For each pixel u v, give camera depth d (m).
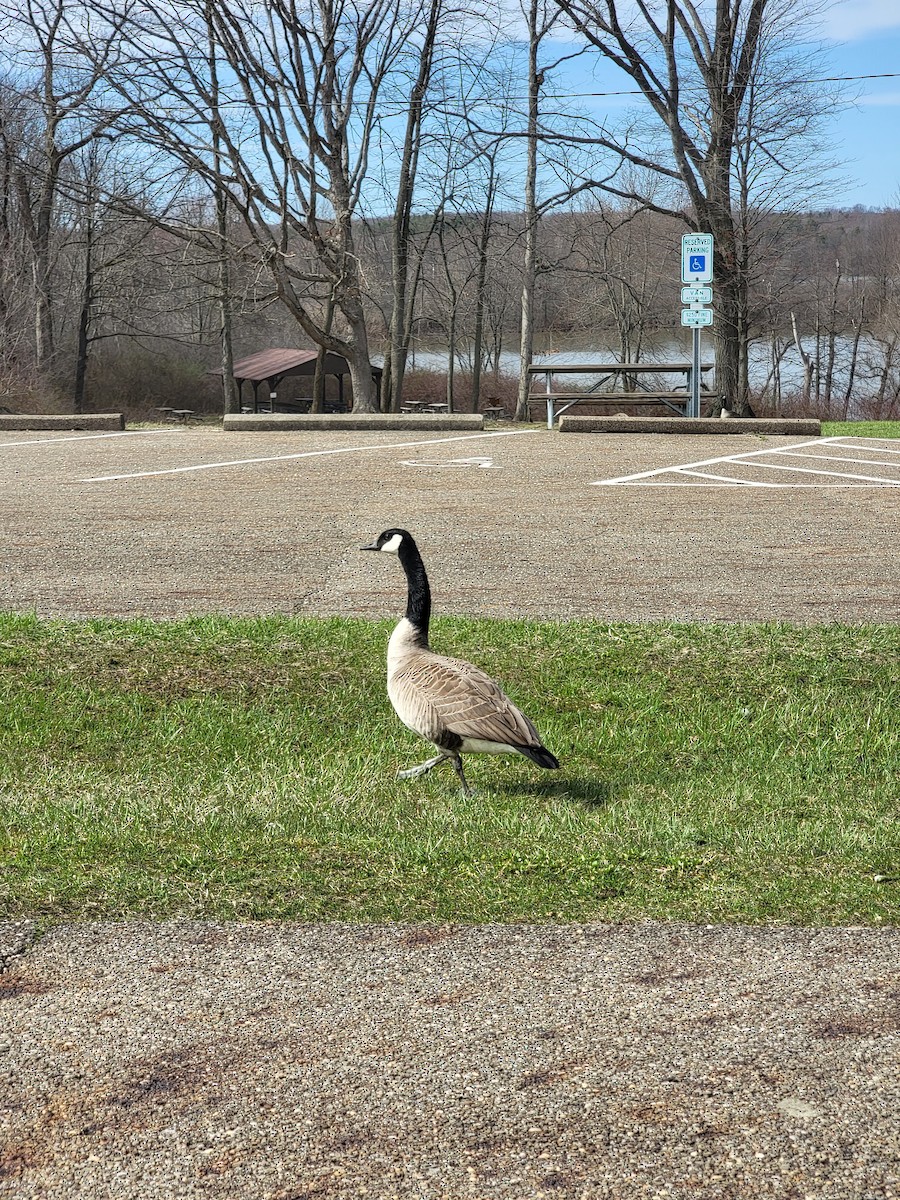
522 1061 3.28
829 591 9.18
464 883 4.57
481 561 10.27
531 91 32.66
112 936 4.09
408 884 4.55
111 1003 3.63
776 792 5.77
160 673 7.33
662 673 7.36
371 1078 3.20
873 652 7.55
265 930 4.14
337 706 6.96
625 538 11.19
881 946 3.98
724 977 3.76
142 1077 3.23
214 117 28.25
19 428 22.12
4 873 4.64
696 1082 3.16
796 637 7.80
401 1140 2.94
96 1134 2.99
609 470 15.80
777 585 9.39
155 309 45.47
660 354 55.69
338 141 29.95
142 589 9.27
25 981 3.78
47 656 7.48
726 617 8.46
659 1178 2.79
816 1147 2.89
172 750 6.38
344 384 55.38
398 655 5.63
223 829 5.18
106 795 5.65
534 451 18.12
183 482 14.68
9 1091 3.17
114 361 47.50
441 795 5.73
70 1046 3.39
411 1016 3.54
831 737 6.55
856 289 53.81
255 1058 3.31
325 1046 3.37
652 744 6.50
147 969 3.85
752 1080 3.17
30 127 37.22
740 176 32.81
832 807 5.55
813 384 60.28
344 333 47.38
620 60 29.09
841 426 23.80
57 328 45.59
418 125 35.81
